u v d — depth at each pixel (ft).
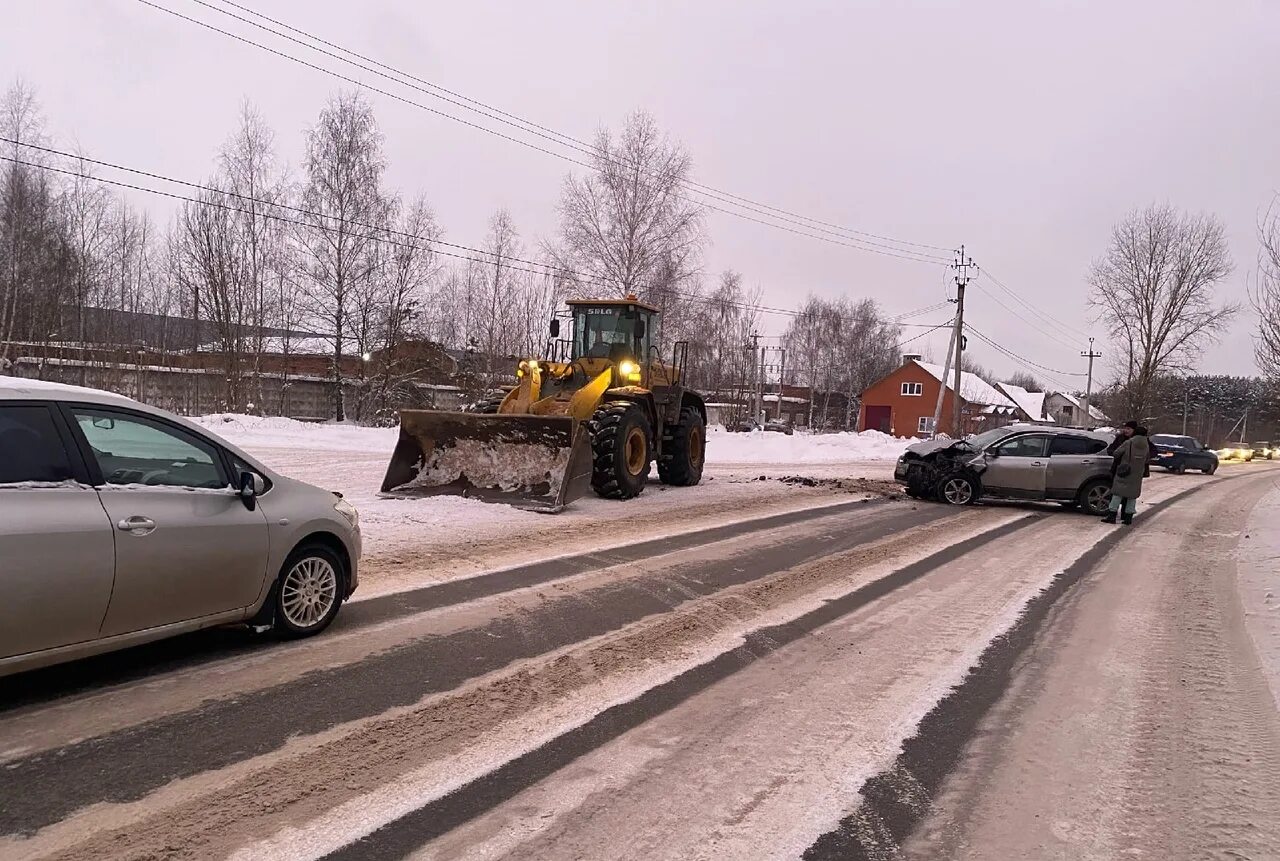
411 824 9.92
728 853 9.64
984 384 226.58
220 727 12.43
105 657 15.25
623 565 25.57
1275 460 158.40
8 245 87.10
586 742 12.60
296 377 93.86
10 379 13.42
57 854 8.89
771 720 13.85
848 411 221.87
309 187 88.38
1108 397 177.47
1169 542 36.37
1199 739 13.70
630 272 94.63
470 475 37.06
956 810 10.98
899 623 20.47
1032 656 18.11
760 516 37.70
